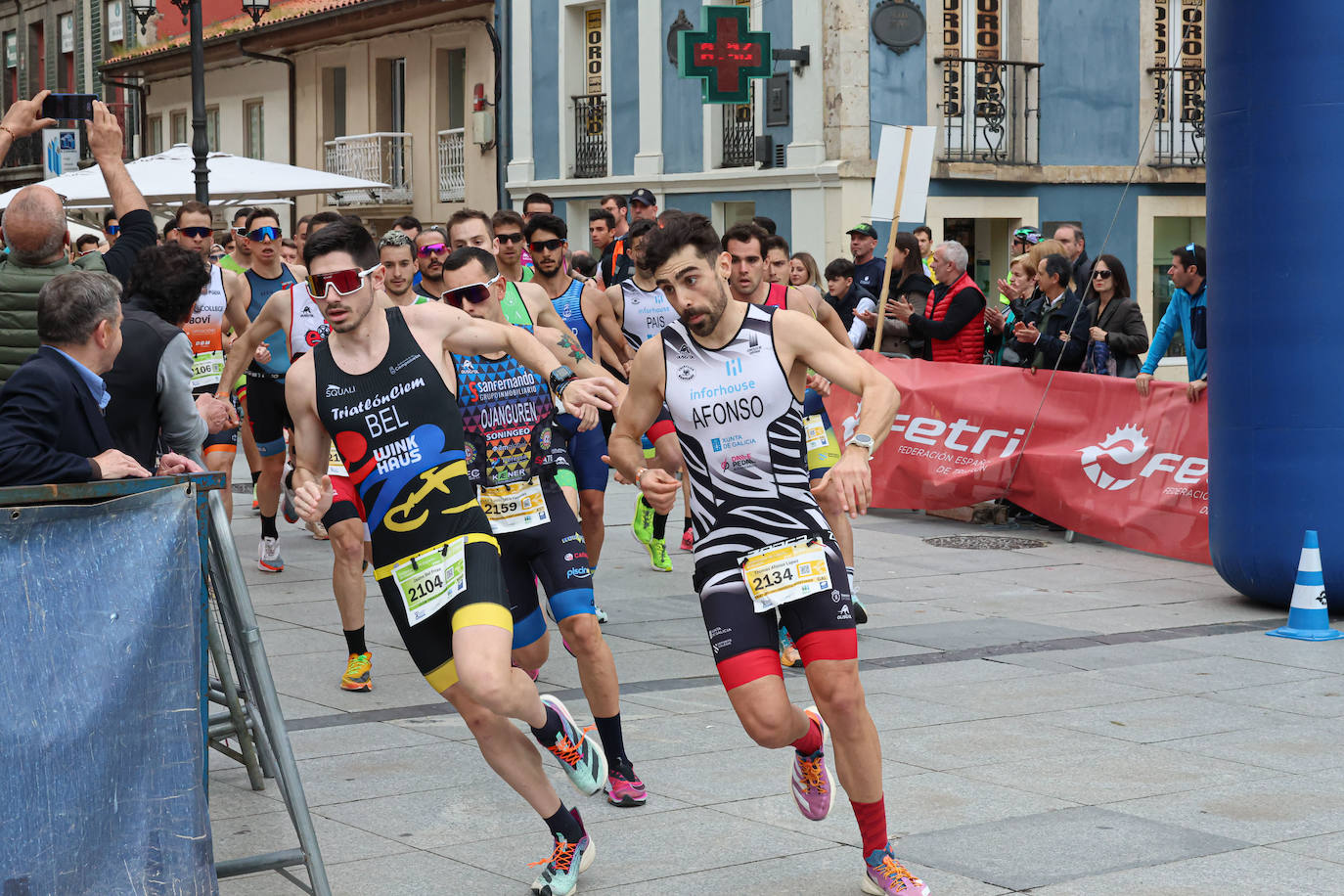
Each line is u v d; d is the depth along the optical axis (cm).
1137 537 962
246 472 1434
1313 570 728
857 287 1138
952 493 1075
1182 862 425
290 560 970
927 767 517
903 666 667
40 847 322
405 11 2361
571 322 726
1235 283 761
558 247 714
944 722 574
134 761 338
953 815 467
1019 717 581
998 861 426
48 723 324
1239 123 752
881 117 1753
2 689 318
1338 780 501
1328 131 725
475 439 489
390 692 637
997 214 1838
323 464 419
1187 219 2027
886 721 576
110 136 561
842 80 1722
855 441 391
